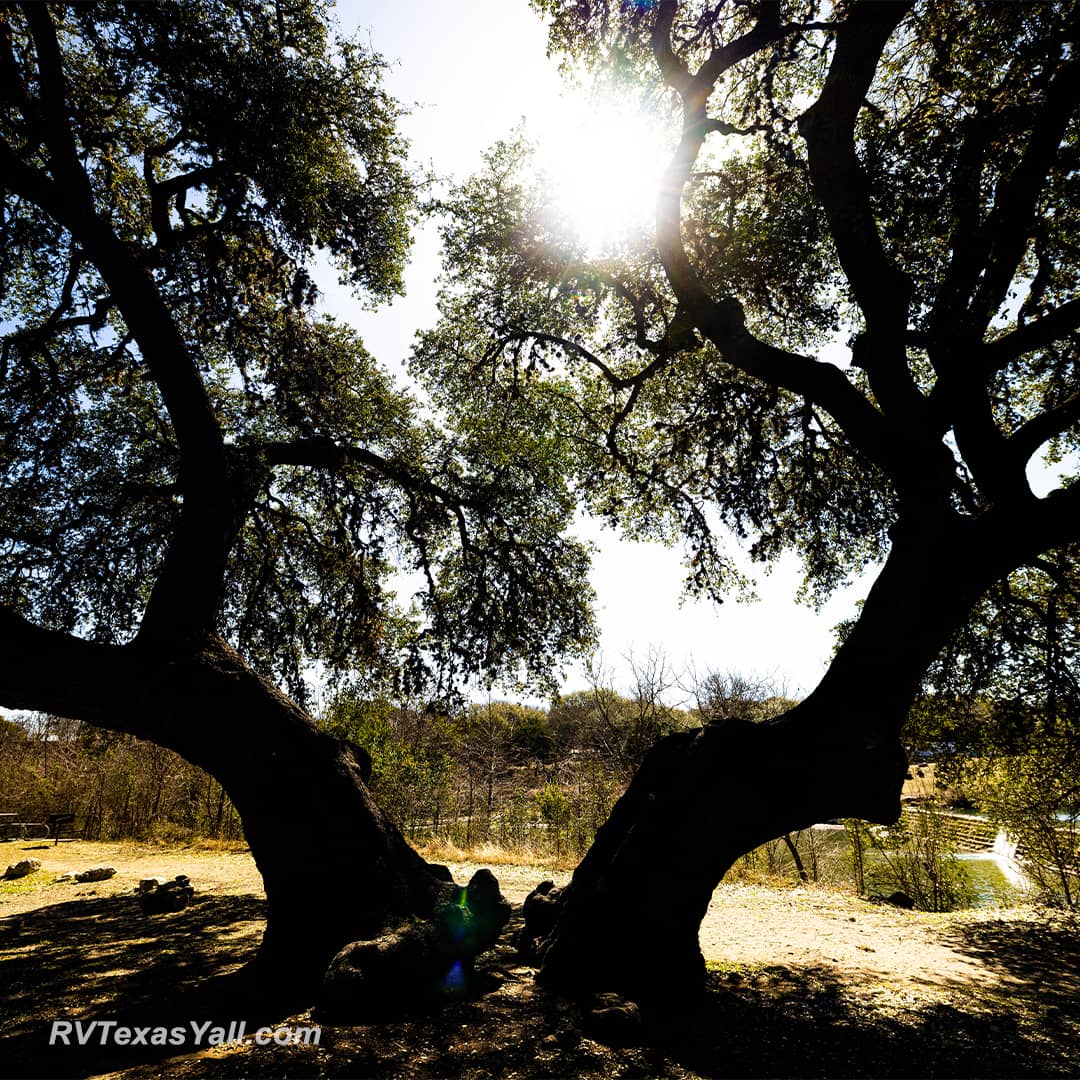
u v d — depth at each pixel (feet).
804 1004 16.17
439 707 33.99
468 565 33.88
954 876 52.49
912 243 23.39
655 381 32.22
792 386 19.63
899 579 16.33
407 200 30.30
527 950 18.08
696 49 24.56
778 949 22.86
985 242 20.06
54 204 19.48
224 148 24.25
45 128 19.80
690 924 15.72
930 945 25.59
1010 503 16.48
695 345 25.27
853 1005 16.22
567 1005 14.25
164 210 25.29
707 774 16.19
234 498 21.12
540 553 33.88
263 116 23.81
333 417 31.40
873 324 18.65
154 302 20.04
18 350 26.16
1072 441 29.22
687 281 21.21
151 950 20.97
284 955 15.74
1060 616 27.37
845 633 33.27
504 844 57.98
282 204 25.98
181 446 20.13
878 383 18.37
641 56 24.14
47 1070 11.19
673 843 15.80
